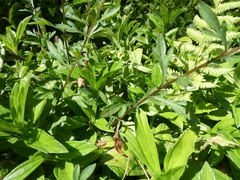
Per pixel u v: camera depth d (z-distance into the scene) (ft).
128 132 1.20
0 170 1.12
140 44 2.07
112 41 1.98
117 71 1.55
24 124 1.06
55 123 1.14
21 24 1.47
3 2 2.58
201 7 0.80
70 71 1.25
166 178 1.02
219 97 1.43
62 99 1.35
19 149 1.11
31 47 2.17
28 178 1.06
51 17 2.60
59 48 1.43
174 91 1.30
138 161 1.17
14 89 1.01
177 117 1.31
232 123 1.32
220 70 1.03
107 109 1.11
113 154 1.19
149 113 1.37
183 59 1.11
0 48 1.12
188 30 1.11
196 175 1.13
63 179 1.02
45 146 0.98
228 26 1.73
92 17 1.78
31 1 1.99
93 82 1.42
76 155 1.07
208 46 1.07
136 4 2.51
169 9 2.35
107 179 1.17
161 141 1.31
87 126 1.38
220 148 1.22
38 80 1.54
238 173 1.18
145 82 1.52
